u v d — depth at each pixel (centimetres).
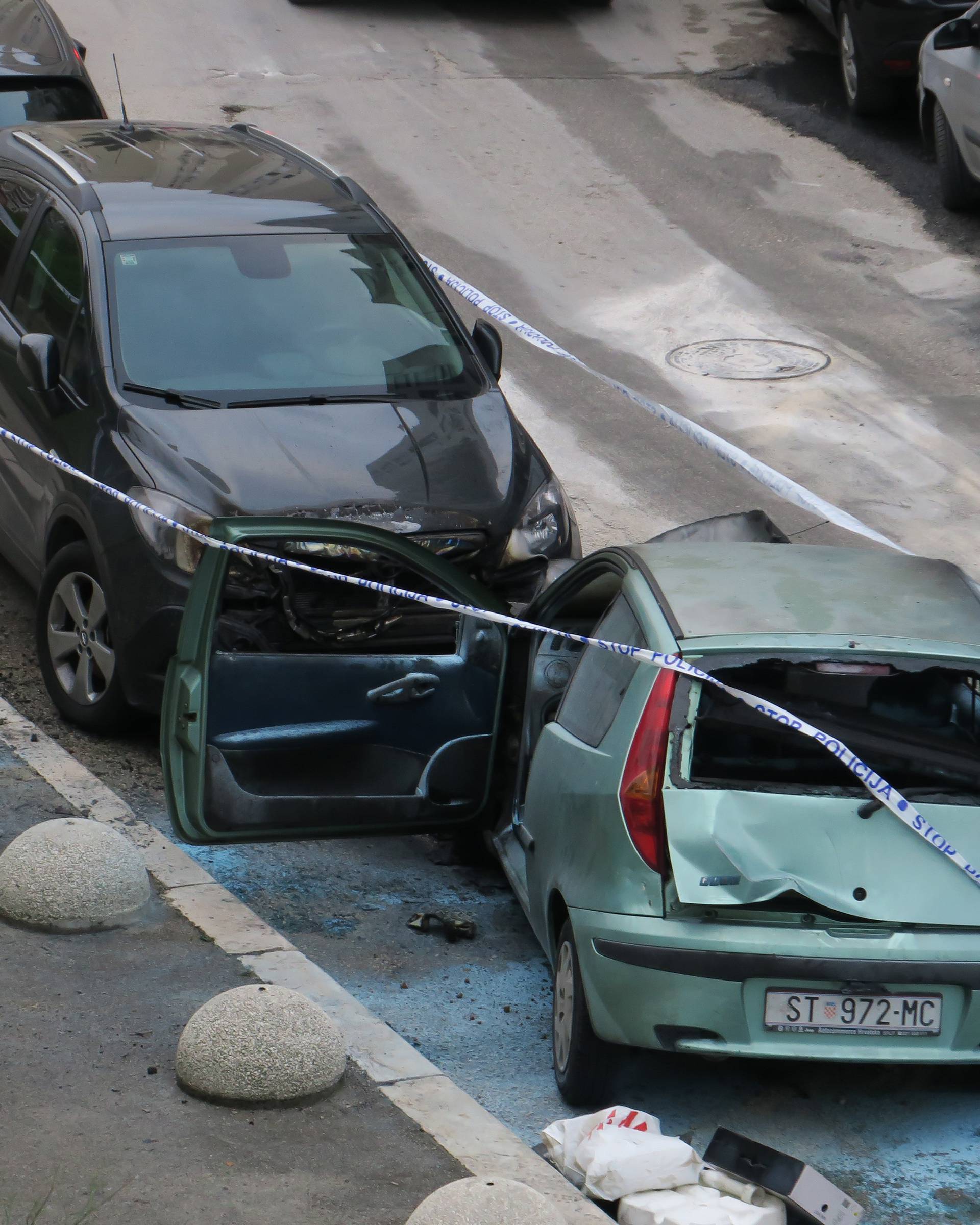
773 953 1225
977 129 3697
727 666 1313
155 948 1462
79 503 1920
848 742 1323
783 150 4397
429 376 2108
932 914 1235
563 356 2112
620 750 1305
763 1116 1352
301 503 1816
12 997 1355
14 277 2269
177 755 1566
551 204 4059
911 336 3362
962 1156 1302
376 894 1747
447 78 4912
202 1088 1215
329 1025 1256
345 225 2275
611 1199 1157
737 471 2820
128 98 4581
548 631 1470
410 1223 1022
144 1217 1063
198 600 1550
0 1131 1154
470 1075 1390
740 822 1250
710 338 3369
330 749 1619
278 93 4725
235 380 2009
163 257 2119
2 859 1503
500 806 1697
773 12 5538
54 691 2009
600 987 1264
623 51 5194
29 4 3538
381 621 1803
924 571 1493
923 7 4231
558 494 2022
